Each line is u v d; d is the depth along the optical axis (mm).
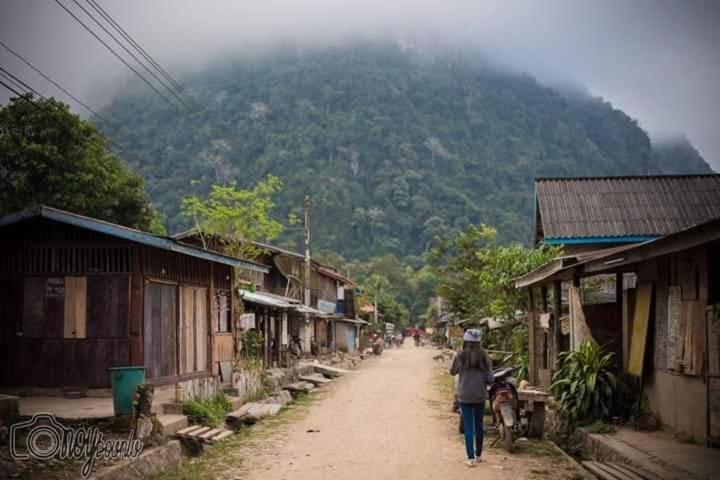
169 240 12539
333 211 134125
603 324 14438
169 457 9789
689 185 26500
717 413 9367
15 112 24594
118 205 26594
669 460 8859
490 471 9242
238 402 15625
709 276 9672
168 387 13547
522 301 22922
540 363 17375
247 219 26109
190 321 14820
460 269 35688
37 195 24250
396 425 14000
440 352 48438
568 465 9594
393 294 108688
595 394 11898
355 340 60344
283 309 28469
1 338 13180
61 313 13055
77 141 25391
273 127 157000
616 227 24422
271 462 10023
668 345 11117
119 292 12898
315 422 14516
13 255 13367
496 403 11156
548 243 23656
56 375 12938
